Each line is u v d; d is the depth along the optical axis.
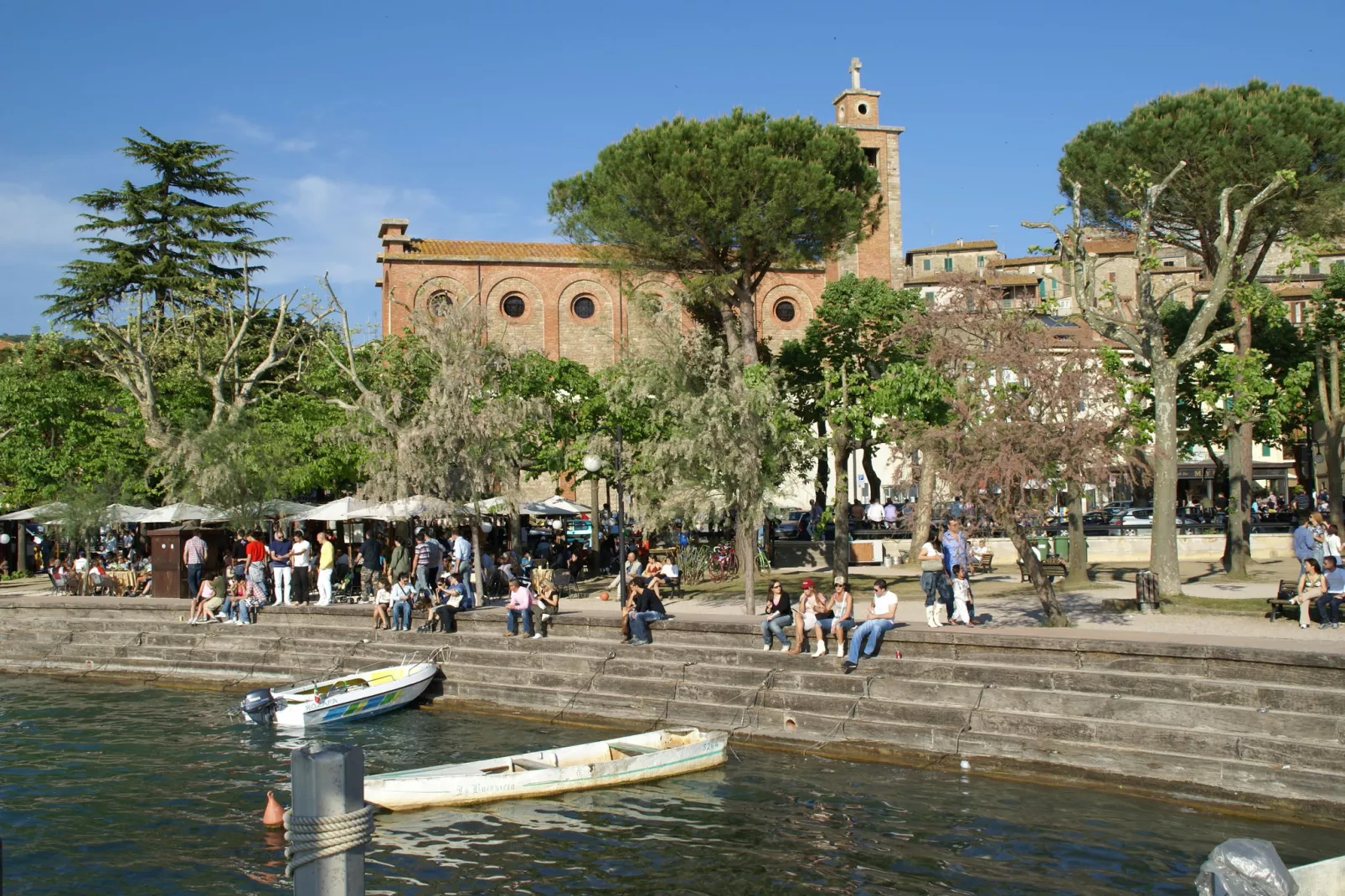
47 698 23.80
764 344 39.06
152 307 45.19
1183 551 37.81
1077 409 21.31
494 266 55.69
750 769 16.64
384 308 54.47
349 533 41.31
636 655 21.28
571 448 35.00
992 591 27.77
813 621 19.42
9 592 36.00
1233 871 7.29
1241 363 29.19
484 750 18.30
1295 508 45.00
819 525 33.97
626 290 34.34
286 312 43.22
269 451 32.66
